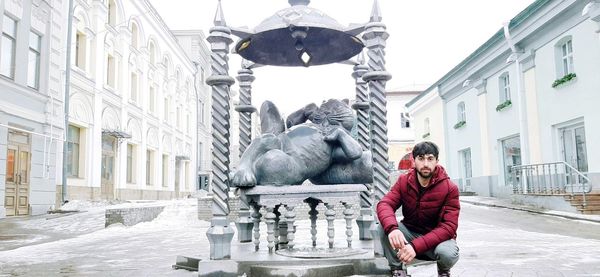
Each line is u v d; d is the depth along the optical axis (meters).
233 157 41.31
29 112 16.50
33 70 17.05
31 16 16.81
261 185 4.94
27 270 5.68
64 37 18.89
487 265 5.48
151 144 29.58
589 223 11.90
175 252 7.18
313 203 5.44
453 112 25.77
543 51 16.86
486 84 21.64
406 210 3.69
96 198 21.20
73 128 20.27
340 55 6.29
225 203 4.59
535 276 4.74
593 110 14.30
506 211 15.48
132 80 27.08
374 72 4.68
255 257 4.73
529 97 17.75
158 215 15.34
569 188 15.41
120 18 24.69
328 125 5.50
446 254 3.43
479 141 22.42
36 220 14.32
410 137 42.22
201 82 43.34
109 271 5.43
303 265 4.43
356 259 4.50
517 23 17.59
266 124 5.27
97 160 21.50
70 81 19.31
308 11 5.22
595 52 14.16
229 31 4.79
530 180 16.91
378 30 4.75
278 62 6.46
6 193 15.30
